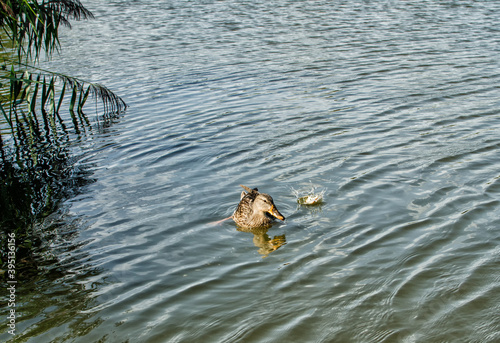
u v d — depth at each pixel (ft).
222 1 108.88
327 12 91.45
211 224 26.40
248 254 23.50
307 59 60.90
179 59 64.44
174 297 20.53
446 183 28.71
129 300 20.49
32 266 23.24
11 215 28.43
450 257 21.99
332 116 41.37
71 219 27.50
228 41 73.20
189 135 39.42
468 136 35.37
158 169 33.53
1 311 20.11
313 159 33.24
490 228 23.95
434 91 46.01
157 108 47.01
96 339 18.43
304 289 20.58
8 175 34.37
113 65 63.16
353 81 51.03
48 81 57.36
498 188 27.66
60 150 38.70
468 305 19.03
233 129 39.99
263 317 19.08
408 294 19.84
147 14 98.22
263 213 25.68
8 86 54.80
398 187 28.68
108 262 23.25
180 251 23.97
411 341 17.52
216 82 53.78
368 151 33.86
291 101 46.06
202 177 31.83
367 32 74.28
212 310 19.63
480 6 89.92
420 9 89.97
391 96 45.44
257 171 32.12
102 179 32.60
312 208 27.22
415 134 36.40
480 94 44.42
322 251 23.25
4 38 75.05
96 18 95.96
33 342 18.39
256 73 56.24
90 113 47.44
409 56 59.41
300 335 18.10
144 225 26.43
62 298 20.84
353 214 26.25
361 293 20.08
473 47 61.87
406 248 22.91
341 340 17.79
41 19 40.96
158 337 18.38
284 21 85.61
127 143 39.01
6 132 43.60
